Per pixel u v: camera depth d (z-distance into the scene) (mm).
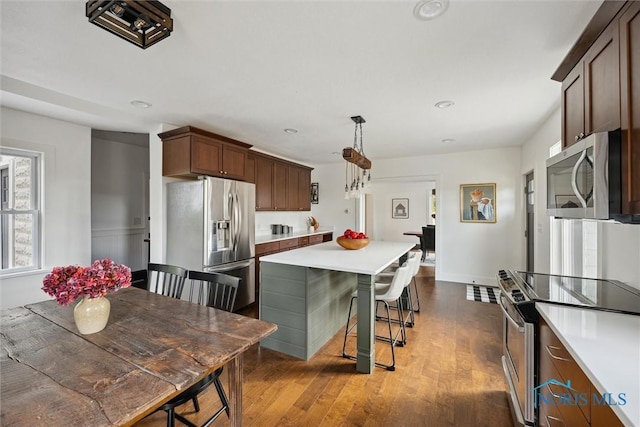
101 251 4840
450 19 1536
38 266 3047
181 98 2637
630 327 1234
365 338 2320
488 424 1770
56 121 3096
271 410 1892
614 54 1271
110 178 4965
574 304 1467
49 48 1827
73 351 1227
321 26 1599
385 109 2898
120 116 3074
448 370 2346
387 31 1642
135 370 1091
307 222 6320
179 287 2195
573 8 1442
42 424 814
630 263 1754
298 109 2900
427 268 6344
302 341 2547
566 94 1815
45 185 3045
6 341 1312
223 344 1304
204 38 1710
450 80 2260
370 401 1978
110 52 1871
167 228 3484
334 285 3012
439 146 4559
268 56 1914
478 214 4891
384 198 9984
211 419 1577
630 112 1148
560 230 3055
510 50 1833
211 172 3463
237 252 3664
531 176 4203
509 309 1771
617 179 1231
